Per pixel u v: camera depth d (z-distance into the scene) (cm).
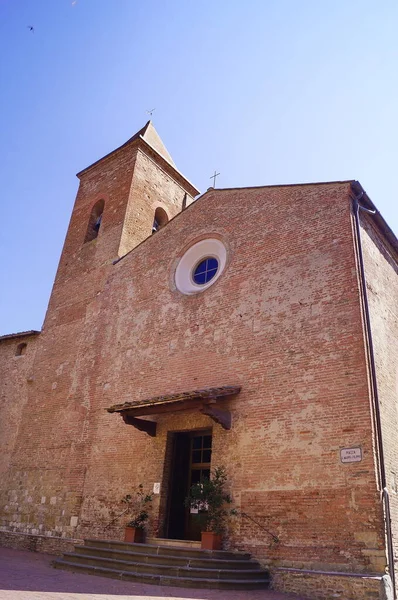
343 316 1184
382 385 1181
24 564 1216
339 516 1010
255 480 1165
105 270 1995
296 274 1328
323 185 1398
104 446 1573
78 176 2595
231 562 1043
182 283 1648
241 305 1415
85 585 910
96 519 1473
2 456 1938
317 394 1145
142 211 2205
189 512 1357
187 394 1242
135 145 2338
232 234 1569
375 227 1452
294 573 999
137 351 1648
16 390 2069
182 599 822
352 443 1048
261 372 1273
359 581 905
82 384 1778
